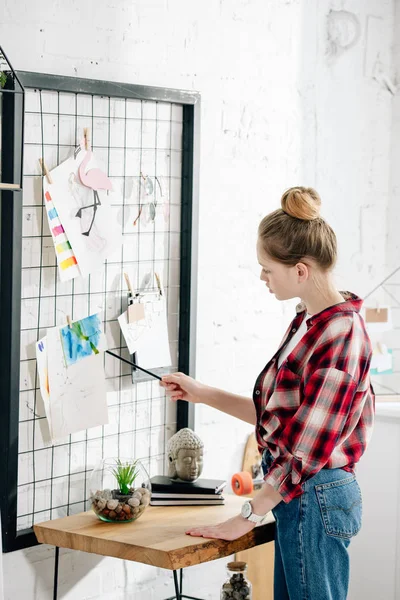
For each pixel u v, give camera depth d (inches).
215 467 116.8
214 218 113.6
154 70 103.4
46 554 96.5
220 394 95.7
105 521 90.7
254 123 117.4
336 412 79.9
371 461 116.1
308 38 124.2
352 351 81.2
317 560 82.6
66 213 94.3
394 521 115.3
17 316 90.0
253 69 116.5
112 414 102.4
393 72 137.3
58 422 95.0
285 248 83.2
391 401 120.0
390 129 138.0
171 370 109.9
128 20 99.9
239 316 118.6
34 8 90.2
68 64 93.9
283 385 84.1
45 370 93.9
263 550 120.0
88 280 98.3
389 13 136.3
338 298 84.8
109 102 98.6
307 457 79.8
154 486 97.7
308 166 126.4
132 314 102.0
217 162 113.0
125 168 101.3
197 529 86.2
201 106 110.0
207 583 116.7
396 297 125.4
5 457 90.8
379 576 116.6
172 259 108.3
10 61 88.5
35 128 91.5
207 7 109.3
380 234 138.3
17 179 88.6
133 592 107.1
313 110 126.1
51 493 96.3
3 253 89.9
